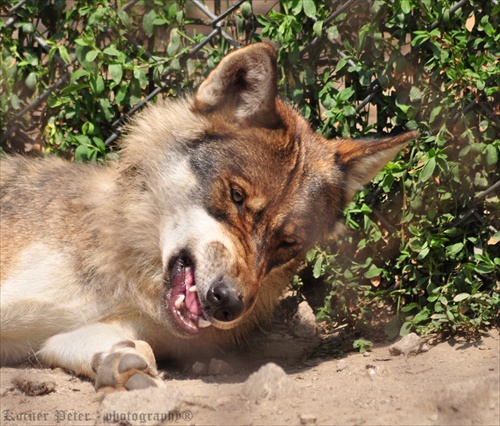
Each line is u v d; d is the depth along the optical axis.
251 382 9.62
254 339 13.92
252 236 11.09
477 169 12.95
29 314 11.55
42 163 13.26
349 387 10.11
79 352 11.10
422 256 12.83
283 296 14.75
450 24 12.99
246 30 13.99
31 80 14.32
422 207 13.04
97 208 12.04
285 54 13.60
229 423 8.77
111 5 14.25
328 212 12.23
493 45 12.80
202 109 11.70
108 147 14.71
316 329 14.03
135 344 10.53
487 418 8.72
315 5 13.27
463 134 12.80
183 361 12.77
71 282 11.80
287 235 11.54
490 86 12.85
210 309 10.55
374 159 12.38
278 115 11.54
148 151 11.98
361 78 13.38
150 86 14.52
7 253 11.74
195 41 13.92
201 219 11.14
